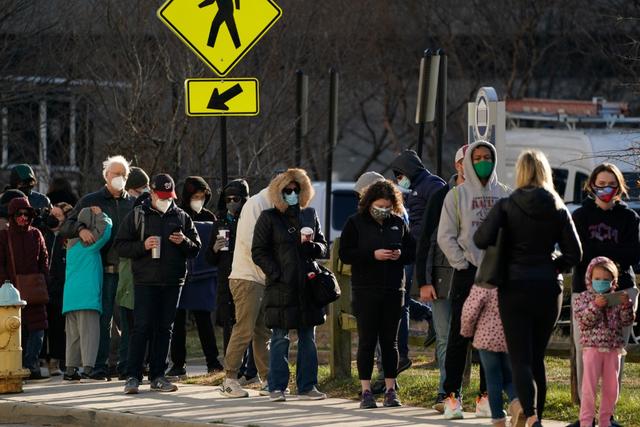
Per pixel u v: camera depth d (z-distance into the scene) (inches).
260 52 2337.6
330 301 1289.4
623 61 2881.4
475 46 3213.6
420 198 1333.7
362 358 1238.9
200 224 1534.2
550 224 1016.9
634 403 1205.7
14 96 2354.8
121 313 1475.1
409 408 1244.5
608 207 1088.8
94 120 2279.8
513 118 2561.5
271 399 1300.4
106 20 2188.7
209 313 1536.7
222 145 1491.1
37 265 1487.5
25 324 1488.7
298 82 2068.2
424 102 1628.9
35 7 2311.8
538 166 1026.7
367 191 1215.6
